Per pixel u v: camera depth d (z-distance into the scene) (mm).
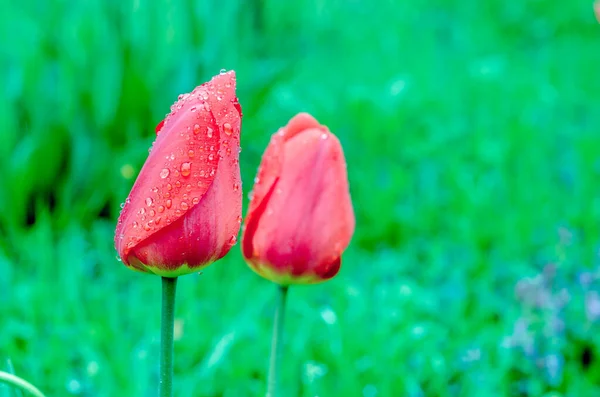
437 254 1469
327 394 1028
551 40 3238
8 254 1373
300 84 2236
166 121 754
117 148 1604
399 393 1061
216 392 1066
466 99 2344
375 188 1728
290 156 778
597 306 1218
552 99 2414
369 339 1146
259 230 782
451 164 1851
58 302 1188
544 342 1177
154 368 1092
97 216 1547
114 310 1163
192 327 1147
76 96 1570
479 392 1062
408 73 2422
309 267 783
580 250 1484
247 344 1149
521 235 1572
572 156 1958
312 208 777
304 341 1111
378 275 1420
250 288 1326
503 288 1380
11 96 1595
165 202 746
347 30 2742
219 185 751
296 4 2477
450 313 1269
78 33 1618
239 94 1713
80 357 1104
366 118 2020
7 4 1761
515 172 1881
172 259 751
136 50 1646
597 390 1118
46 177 1534
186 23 1710
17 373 1035
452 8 3521
